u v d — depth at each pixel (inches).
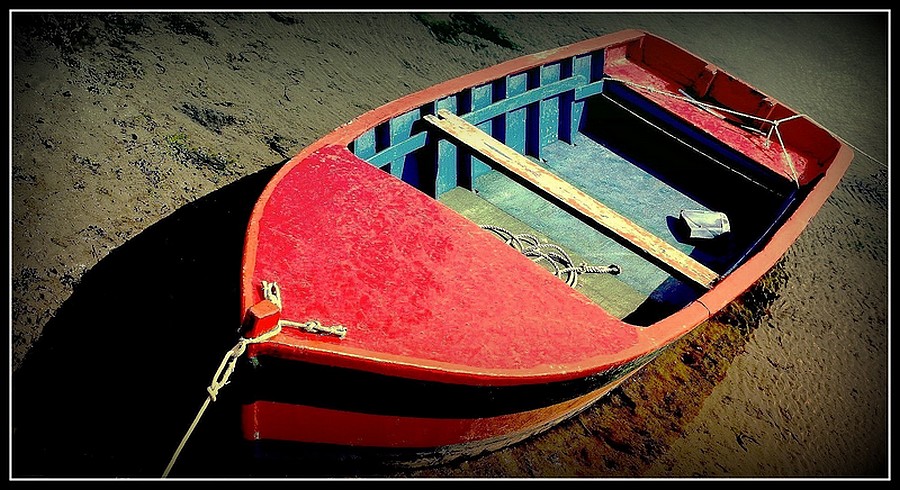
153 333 212.5
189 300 222.8
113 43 303.7
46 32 297.6
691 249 251.1
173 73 300.4
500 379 159.2
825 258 301.9
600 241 246.2
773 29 450.0
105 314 214.8
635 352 173.3
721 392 238.2
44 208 238.2
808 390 246.7
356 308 162.7
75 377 199.5
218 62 313.3
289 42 336.2
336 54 338.6
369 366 151.5
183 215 249.0
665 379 238.7
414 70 343.0
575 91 276.1
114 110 276.5
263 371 152.9
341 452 178.9
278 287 160.6
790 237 217.8
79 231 235.0
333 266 170.1
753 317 267.0
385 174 199.6
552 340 169.9
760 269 205.5
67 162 253.8
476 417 173.0
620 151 289.7
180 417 195.9
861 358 262.7
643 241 203.5
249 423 164.6
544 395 173.6
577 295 181.2
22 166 248.4
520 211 250.5
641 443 218.5
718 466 217.2
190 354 209.2
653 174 282.0
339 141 207.3
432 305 168.2
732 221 270.7
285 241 173.2
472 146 221.0
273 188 186.5
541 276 182.5
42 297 215.5
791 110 276.5
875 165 364.2
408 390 159.0
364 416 165.2
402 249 178.9
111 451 187.6
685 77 294.4
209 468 189.0
